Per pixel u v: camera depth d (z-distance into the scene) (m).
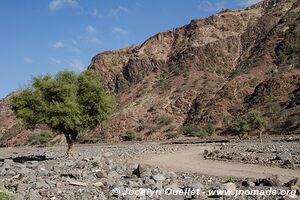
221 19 177.62
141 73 167.25
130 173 22.83
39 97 38.44
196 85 137.25
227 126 105.94
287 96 106.69
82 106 40.28
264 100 108.81
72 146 41.56
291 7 169.75
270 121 96.94
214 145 63.66
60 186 17.59
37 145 123.88
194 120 117.12
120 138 117.12
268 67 132.75
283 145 51.91
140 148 61.84
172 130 116.00
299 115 93.56
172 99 133.00
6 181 19.88
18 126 151.62
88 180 19.95
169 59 168.00
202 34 171.00
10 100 40.00
